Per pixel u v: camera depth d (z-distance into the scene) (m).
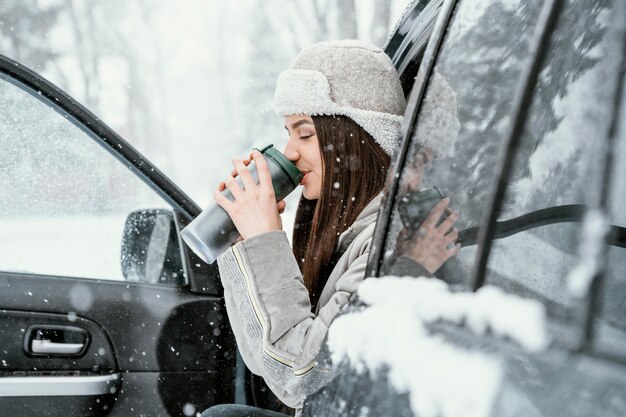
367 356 1.01
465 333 0.87
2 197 2.25
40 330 2.12
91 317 2.18
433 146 1.15
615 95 0.86
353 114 1.59
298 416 1.38
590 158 0.85
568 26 1.12
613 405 0.69
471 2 1.17
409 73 2.22
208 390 2.32
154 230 2.39
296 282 1.42
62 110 2.36
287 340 1.35
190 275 2.36
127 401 2.19
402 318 0.98
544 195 1.23
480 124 1.15
